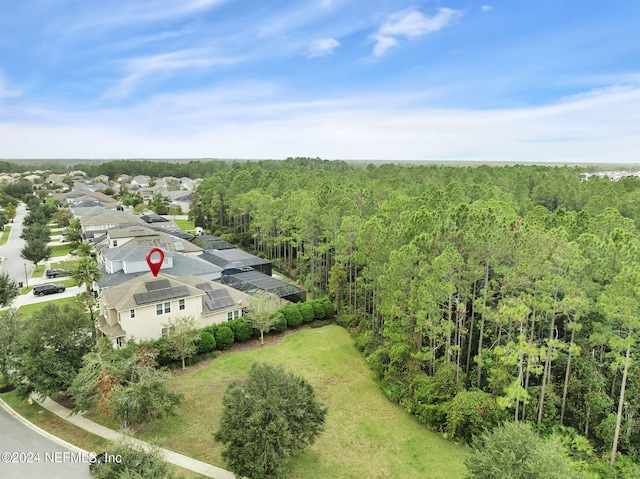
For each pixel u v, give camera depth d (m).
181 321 33.06
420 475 22.02
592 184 69.38
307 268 59.88
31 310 45.19
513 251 28.36
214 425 25.45
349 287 46.28
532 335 26.95
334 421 26.88
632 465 22.44
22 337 26.88
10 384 30.30
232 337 37.22
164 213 120.19
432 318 27.56
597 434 24.86
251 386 20.77
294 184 88.12
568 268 25.47
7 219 104.25
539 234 28.08
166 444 23.44
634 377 24.38
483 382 29.58
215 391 29.66
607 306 21.52
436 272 26.17
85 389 23.11
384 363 33.00
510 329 28.03
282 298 46.44
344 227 44.12
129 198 127.19
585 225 36.78
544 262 25.72
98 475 18.14
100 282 43.88
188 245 61.25
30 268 64.31
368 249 37.03
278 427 19.02
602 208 55.38
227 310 39.75
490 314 26.53
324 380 32.31
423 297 26.36
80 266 42.16
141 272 46.62
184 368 33.12
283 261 67.00
